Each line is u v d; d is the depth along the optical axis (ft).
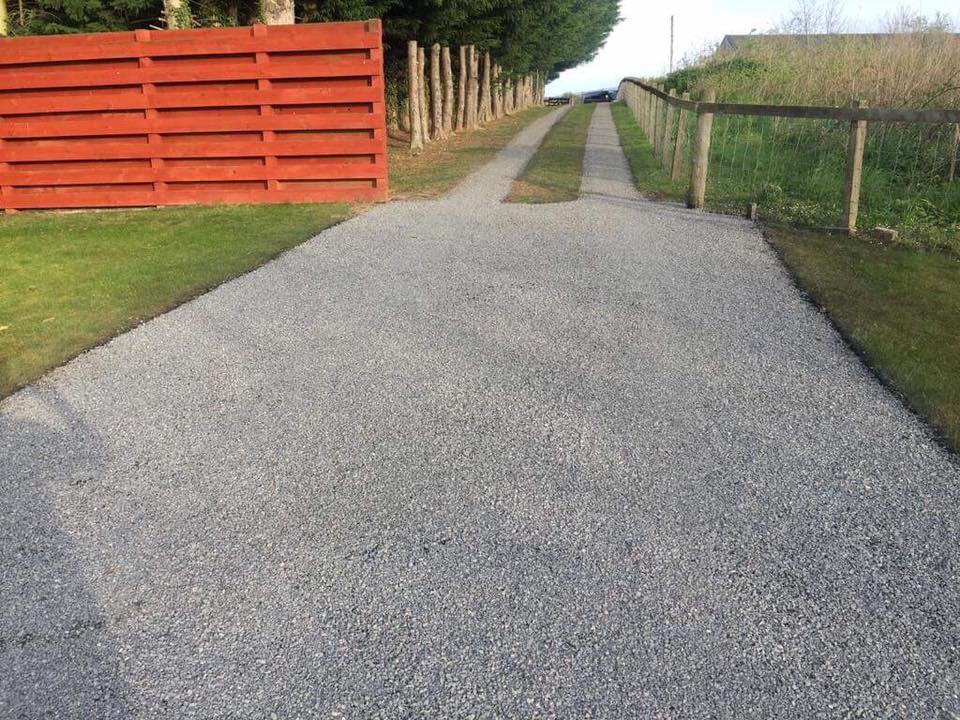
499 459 12.40
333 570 9.78
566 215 31.30
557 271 22.91
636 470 12.07
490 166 48.42
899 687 7.97
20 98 35.63
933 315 18.90
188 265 23.99
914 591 9.39
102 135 35.70
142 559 10.05
